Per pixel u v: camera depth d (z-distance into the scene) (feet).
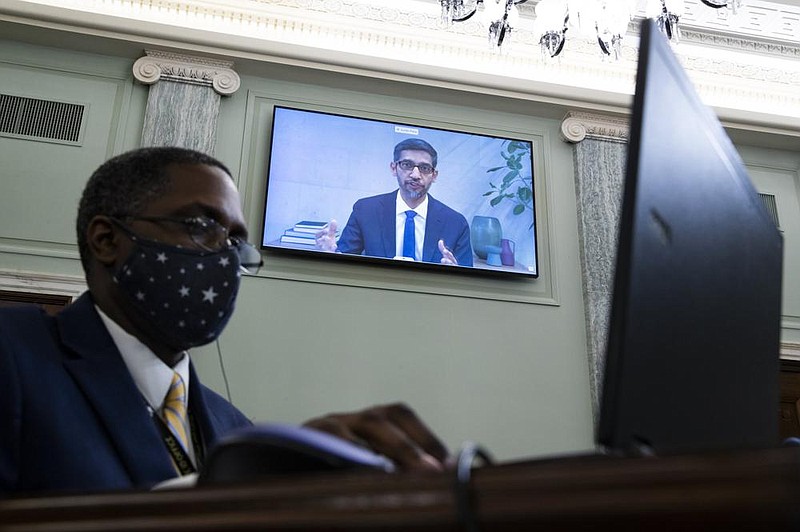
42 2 16.92
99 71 17.31
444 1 14.80
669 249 2.27
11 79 16.79
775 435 2.91
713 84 20.10
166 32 17.22
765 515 1.10
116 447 3.45
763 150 20.70
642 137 2.20
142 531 1.43
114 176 4.46
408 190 17.58
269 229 16.47
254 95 17.94
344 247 16.67
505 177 18.28
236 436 1.85
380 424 2.32
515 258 17.49
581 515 1.21
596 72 19.48
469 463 1.35
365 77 18.24
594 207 18.25
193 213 4.39
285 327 15.85
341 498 1.36
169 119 16.74
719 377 2.52
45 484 3.22
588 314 17.28
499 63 19.07
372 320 16.37
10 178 15.88
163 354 4.34
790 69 20.56
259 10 18.02
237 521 1.40
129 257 4.27
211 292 4.33
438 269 16.97
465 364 16.40
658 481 1.18
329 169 17.34
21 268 15.16
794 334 18.60
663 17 14.57
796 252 19.61
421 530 1.30
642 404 2.06
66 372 3.63
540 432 16.12
